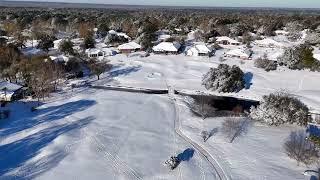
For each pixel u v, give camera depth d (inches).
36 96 3112.7
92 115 2669.8
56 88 3393.2
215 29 6476.4
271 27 7057.1
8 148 2151.8
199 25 7475.4
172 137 2324.1
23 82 3454.7
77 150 2112.5
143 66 4281.5
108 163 1978.3
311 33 5748.0
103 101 3009.4
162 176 1863.9
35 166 1947.6
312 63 4057.6
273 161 2009.1
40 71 3339.1
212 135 2349.9
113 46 5541.3
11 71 3484.3
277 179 1829.5
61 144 2180.1
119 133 2353.6
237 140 2272.4
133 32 6432.1
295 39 6161.4
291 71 4033.0
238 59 4586.6
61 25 7514.8
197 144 2230.6
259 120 2576.3
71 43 4948.3
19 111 2775.6
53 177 1841.8
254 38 6146.7
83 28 6471.5
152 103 2989.7
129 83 3602.4
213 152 2123.5
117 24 7411.4
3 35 6254.9
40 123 2522.1
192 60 4562.0
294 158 1994.3
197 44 5438.0
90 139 2252.7
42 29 6776.6
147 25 6501.0
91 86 3491.6
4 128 2438.5
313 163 1972.2
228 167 1959.9
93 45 5270.7
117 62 4466.0
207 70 4074.8
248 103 3078.2
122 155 2066.9
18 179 1823.3
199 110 2834.6
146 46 5152.6
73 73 3796.8
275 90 3376.0
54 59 4013.3
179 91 3363.7
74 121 2549.2
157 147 2174.0
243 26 6766.7
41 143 2206.0
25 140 2250.2
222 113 2807.6
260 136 2331.4
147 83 3602.4
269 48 5378.9
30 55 4234.7
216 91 3356.3
